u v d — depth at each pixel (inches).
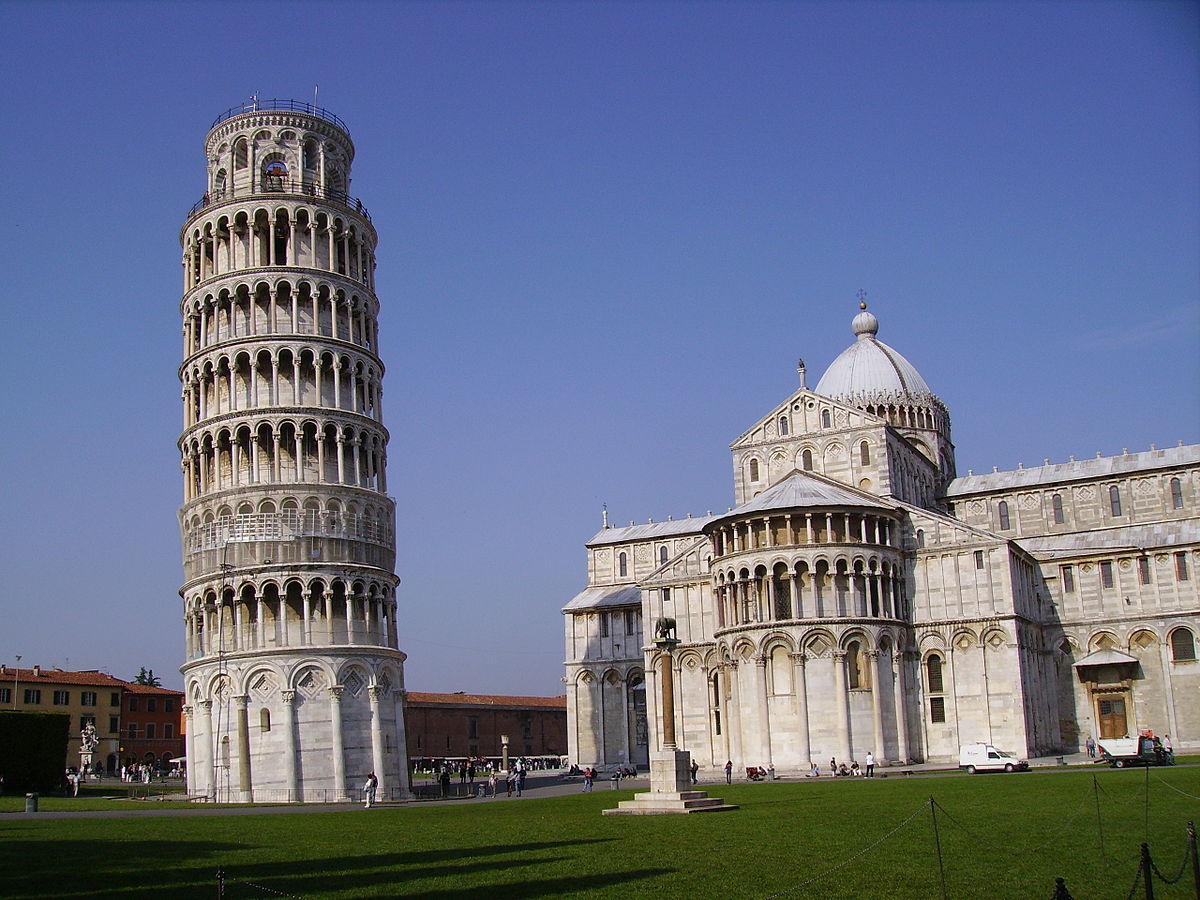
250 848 1754.4
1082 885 1242.0
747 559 4089.6
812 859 1456.7
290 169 4170.8
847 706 3914.9
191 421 3988.7
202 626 3767.2
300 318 3959.2
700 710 4507.9
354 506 3828.7
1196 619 4343.0
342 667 3612.2
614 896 1214.3
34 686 6683.1
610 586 5994.1
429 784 4569.4
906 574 4284.0
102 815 2650.1
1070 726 4498.0
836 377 5378.9
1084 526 4943.4
